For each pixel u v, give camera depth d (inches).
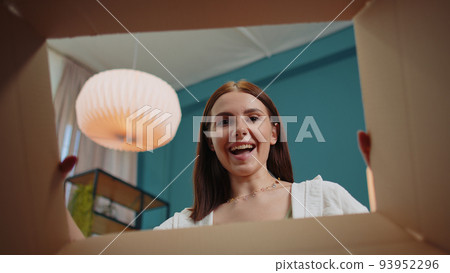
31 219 13.3
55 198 14.9
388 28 14.4
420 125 12.3
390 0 14.3
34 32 16.0
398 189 13.3
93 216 63.7
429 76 12.0
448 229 10.9
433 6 11.8
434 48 11.7
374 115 15.1
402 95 13.4
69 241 14.6
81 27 16.6
